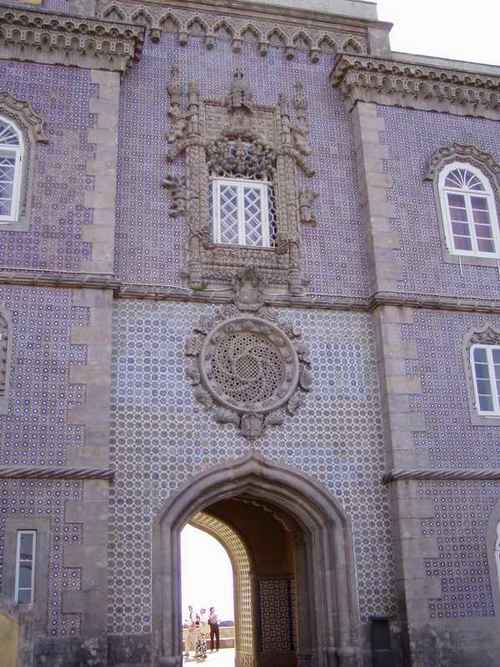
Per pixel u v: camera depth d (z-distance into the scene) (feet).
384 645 46.42
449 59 62.85
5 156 51.08
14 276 47.24
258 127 57.21
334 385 51.37
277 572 60.08
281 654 58.29
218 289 51.62
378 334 52.49
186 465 47.42
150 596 44.37
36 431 44.78
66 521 43.32
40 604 41.55
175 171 54.19
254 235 54.75
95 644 41.42
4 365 45.65
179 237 52.37
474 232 57.16
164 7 58.59
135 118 54.85
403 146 58.03
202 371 49.29
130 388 48.16
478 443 51.01
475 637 46.55
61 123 52.08
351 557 47.85
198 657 77.10
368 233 55.16
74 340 46.98
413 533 47.70
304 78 59.72
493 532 49.11
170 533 45.96
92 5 56.70
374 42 61.93
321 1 62.18
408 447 49.57
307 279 53.42
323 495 48.80
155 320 50.01
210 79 57.72
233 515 61.00
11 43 53.11
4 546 42.27
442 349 52.70
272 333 51.29
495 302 54.65
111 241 49.78
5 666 32.99
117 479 46.16
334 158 57.72
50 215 49.62
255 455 48.34
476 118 60.85
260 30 60.13
